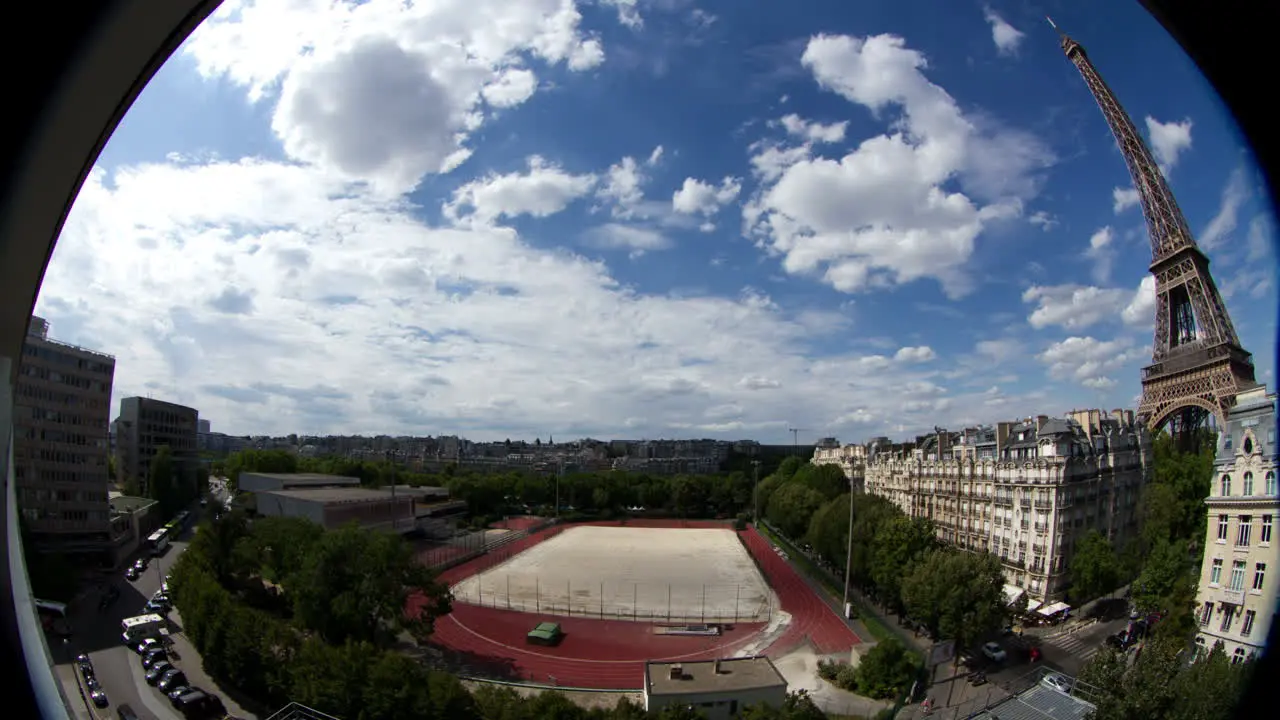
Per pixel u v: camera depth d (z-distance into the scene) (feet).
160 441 516.73
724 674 197.26
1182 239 312.71
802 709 166.71
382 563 224.74
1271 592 131.03
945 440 437.58
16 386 31.09
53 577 259.19
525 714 151.43
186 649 221.46
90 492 328.29
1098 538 265.95
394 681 158.51
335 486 550.77
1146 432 320.29
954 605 219.20
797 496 476.13
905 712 182.19
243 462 644.27
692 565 443.32
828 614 309.83
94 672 201.46
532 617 307.58
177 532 443.73
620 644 268.62
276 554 280.10
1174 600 172.65
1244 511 138.31
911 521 285.64
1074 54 355.77
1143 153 331.57
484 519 601.62
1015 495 310.65
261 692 183.01
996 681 202.08
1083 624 253.65
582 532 613.52
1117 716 108.58
